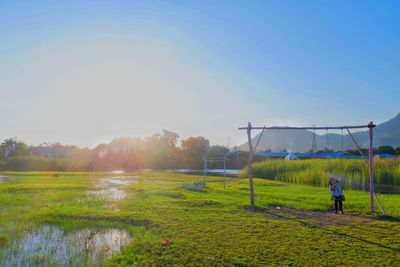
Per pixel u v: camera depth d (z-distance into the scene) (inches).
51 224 518.6
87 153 3863.2
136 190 1034.7
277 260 324.2
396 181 1101.1
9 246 396.8
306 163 1520.7
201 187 1072.2
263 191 984.3
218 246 370.0
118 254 354.9
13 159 2751.0
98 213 585.3
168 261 323.9
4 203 735.7
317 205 688.4
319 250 356.2
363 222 510.6
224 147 3540.8
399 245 377.1
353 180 1143.6
